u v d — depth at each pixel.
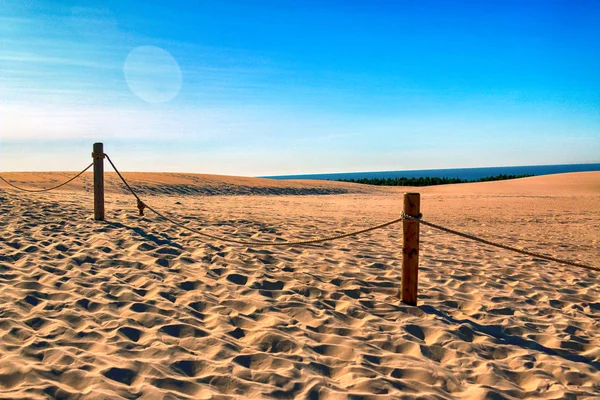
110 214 10.47
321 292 5.30
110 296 4.71
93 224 8.79
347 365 3.49
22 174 23.22
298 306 4.76
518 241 10.32
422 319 4.62
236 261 6.50
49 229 8.02
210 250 7.05
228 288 5.21
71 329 3.79
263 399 2.92
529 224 14.00
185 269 5.91
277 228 9.95
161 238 7.77
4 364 3.08
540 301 5.58
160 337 3.76
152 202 16.11
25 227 8.07
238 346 3.71
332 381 3.26
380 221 12.69
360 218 13.68
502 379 3.40
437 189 37.38
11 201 11.43
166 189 24.91
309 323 4.36
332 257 7.20
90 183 23.11
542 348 4.09
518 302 5.45
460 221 14.41
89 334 3.73
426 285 5.88
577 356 3.94
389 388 3.14
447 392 3.20
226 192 27.19
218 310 4.52
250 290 5.20
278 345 3.77
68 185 21.52
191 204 16.67
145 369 3.18
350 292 5.39
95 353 3.40
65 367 3.13
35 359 3.24
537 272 7.13
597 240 10.73
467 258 7.93
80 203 12.69
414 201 4.95
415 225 4.97
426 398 3.04
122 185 23.95
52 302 4.40
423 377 3.37
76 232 7.87
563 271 7.38
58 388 2.83
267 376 3.21
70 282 5.02
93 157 9.30
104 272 5.58
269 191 29.94
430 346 3.96
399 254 7.71
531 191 33.62
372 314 4.71
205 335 3.88
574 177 41.69
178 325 4.02
